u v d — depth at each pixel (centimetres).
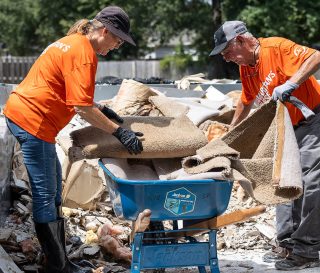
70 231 695
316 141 614
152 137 555
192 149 555
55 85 557
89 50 547
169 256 550
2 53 4941
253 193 545
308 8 3278
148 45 4544
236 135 593
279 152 566
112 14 553
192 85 1142
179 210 533
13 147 754
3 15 4322
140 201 521
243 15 3194
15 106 563
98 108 566
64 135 834
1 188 669
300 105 589
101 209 739
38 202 572
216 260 560
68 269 595
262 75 618
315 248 629
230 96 1031
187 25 3784
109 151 548
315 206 613
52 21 3941
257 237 728
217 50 614
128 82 887
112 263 639
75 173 731
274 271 630
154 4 3691
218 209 544
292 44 604
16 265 584
